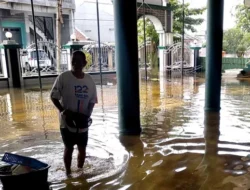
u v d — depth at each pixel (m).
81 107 2.94
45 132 4.60
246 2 11.04
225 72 13.77
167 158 3.40
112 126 4.86
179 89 9.31
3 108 6.70
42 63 12.74
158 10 15.00
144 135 4.31
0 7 15.38
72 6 18.30
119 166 3.18
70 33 18.53
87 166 3.17
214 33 5.64
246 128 4.56
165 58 15.14
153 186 2.71
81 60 2.91
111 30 22.38
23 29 16.81
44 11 17.12
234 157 3.40
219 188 2.66
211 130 4.48
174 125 4.82
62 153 3.61
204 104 6.38
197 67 15.42
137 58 4.27
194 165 3.18
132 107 4.30
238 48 17.22
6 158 2.48
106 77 13.28
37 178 2.38
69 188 2.69
